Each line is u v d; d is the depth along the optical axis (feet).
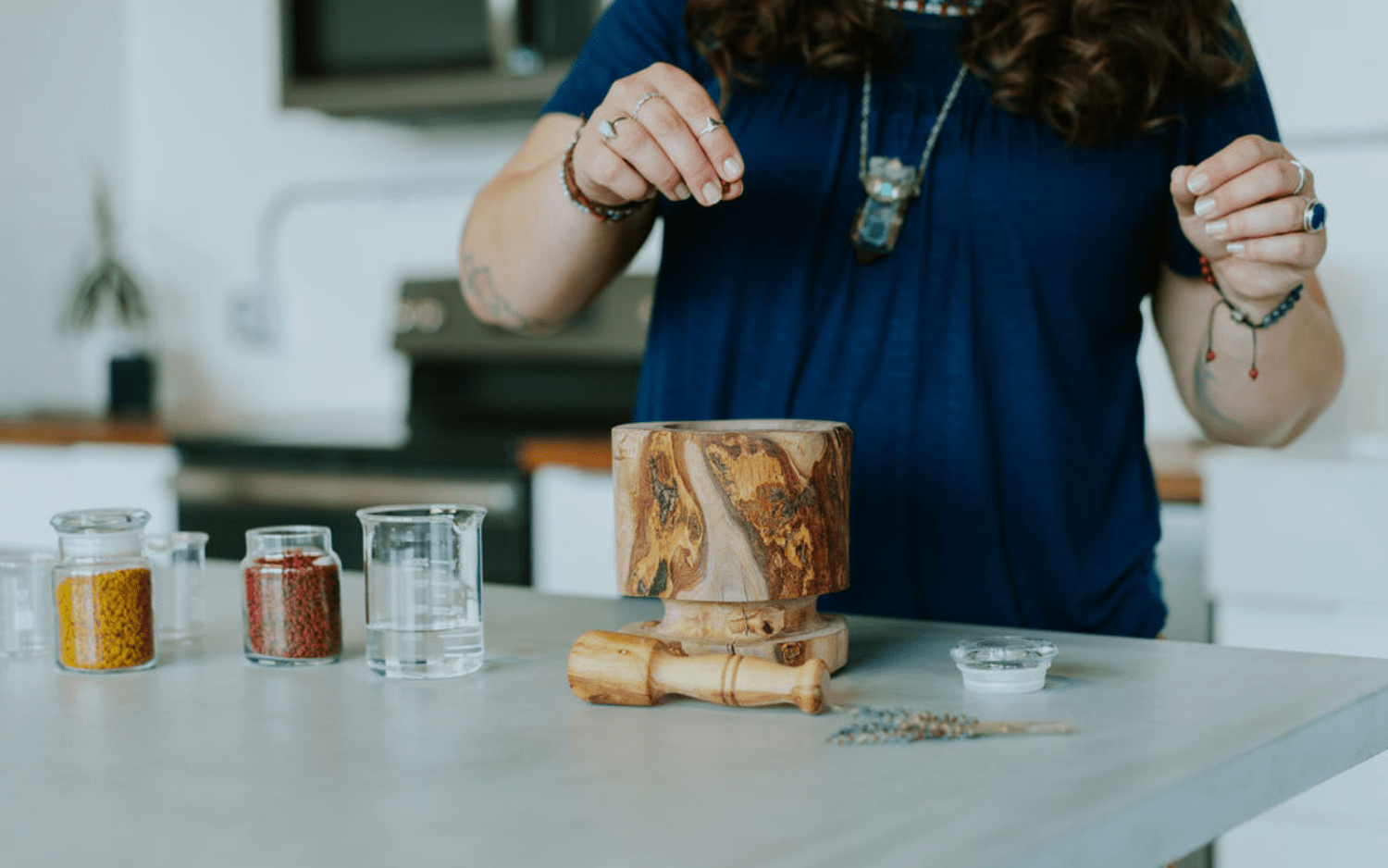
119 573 2.67
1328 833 5.44
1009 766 1.93
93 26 10.47
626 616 3.22
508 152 9.53
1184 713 2.21
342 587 3.71
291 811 1.78
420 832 1.69
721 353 3.49
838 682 2.48
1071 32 3.35
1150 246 3.55
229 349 10.53
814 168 3.48
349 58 8.85
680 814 1.74
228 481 8.05
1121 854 1.73
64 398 10.56
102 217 10.24
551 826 1.70
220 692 2.49
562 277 3.45
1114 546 3.51
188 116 10.55
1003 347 3.43
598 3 8.09
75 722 2.28
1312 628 5.72
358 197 10.03
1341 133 7.26
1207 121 3.52
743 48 3.44
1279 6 7.34
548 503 7.51
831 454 2.54
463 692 2.46
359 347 10.12
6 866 1.59
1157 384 7.80
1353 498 5.60
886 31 3.48
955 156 3.44
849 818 1.71
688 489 2.48
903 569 3.43
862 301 3.45
